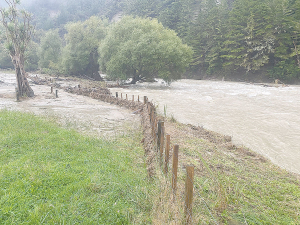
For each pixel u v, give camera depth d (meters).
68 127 11.81
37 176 5.80
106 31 51.03
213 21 60.34
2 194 5.00
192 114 17.86
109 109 18.23
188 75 63.44
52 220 4.29
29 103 19.73
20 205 4.62
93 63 52.50
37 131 9.92
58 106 18.83
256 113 18.39
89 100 22.81
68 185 5.52
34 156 7.17
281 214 5.26
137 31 36.44
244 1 54.59
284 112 18.75
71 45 50.59
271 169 8.24
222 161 8.30
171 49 34.88
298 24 43.84
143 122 12.72
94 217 4.48
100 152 8.09
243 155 9.60
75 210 4.62
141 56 36.56
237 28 53.19
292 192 6.34
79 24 50.44
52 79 42.09
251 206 5.44
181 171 6.76
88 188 5.52
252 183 6.69
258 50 47.56
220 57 57.78
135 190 5.57
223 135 12.29
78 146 8.44
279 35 46.75
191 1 88.31
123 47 36.03
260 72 50.62
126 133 11.28
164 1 102.75
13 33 21.55
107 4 150.25
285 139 12.22
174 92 31.03
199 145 9.88
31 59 68.06
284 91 31.80
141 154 8.41
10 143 8.12
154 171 6.45
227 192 5.83
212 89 34.78
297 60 45.69
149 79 41.31
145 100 17.14
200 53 61.78
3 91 26.94
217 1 88.50
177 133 11.50
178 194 5.08
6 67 71.94
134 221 4.54
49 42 61.91
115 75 37.66
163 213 4.40
